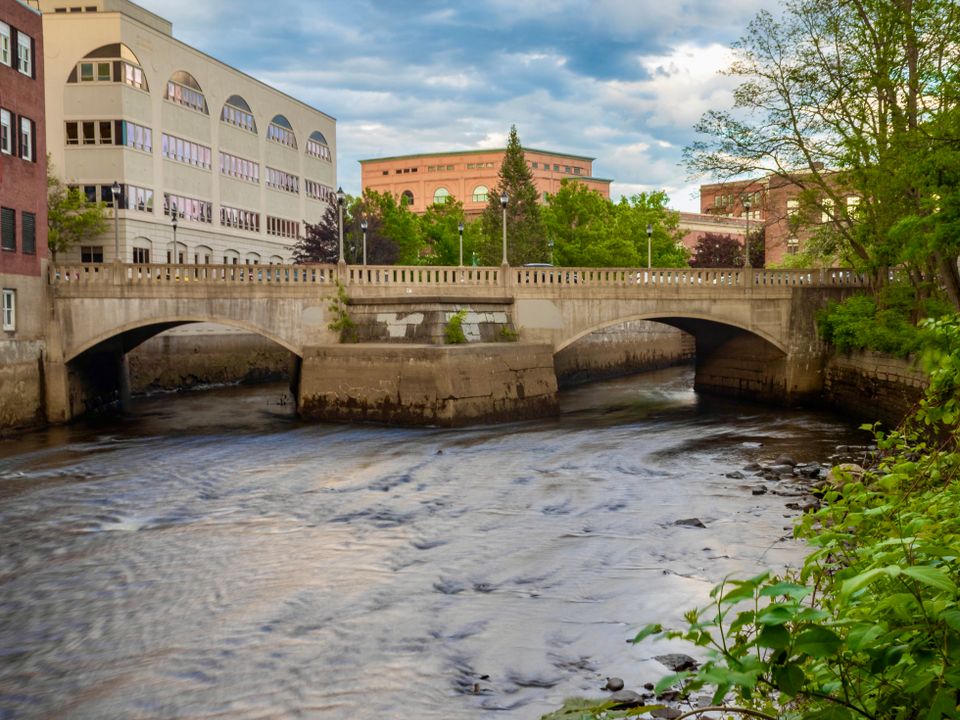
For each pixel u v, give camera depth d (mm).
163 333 46688
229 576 14445
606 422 33656
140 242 54281
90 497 20766
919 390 29703
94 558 15648
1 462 25219
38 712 9656
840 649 3125
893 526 4285
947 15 24219
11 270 30688
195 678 10398
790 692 2805
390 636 11500
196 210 60812
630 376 58094
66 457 26062
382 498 20484
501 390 33094
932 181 22969
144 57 54469
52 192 50812
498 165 134625
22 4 31953
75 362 34469
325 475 23234
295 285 34531
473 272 35656
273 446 27922
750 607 11742
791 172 36125
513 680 9945
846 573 3492
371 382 32625
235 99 66062
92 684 10336
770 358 39938
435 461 25125
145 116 54719
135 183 53750
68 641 11703
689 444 27953
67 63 52406
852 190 34656
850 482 5082
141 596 13500
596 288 36406
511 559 15078
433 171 137500
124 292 33219
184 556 15703
